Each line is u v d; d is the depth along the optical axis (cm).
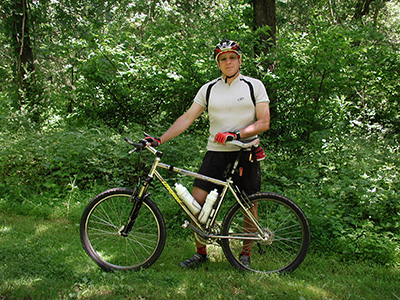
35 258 308
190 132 677
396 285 292
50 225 404
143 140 299
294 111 646
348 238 350
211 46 639
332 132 557
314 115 624
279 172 525
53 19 873
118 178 502
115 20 790
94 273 291
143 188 301
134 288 270
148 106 709
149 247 314
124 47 668
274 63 669
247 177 306
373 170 450
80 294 260
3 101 827
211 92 305
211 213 301
